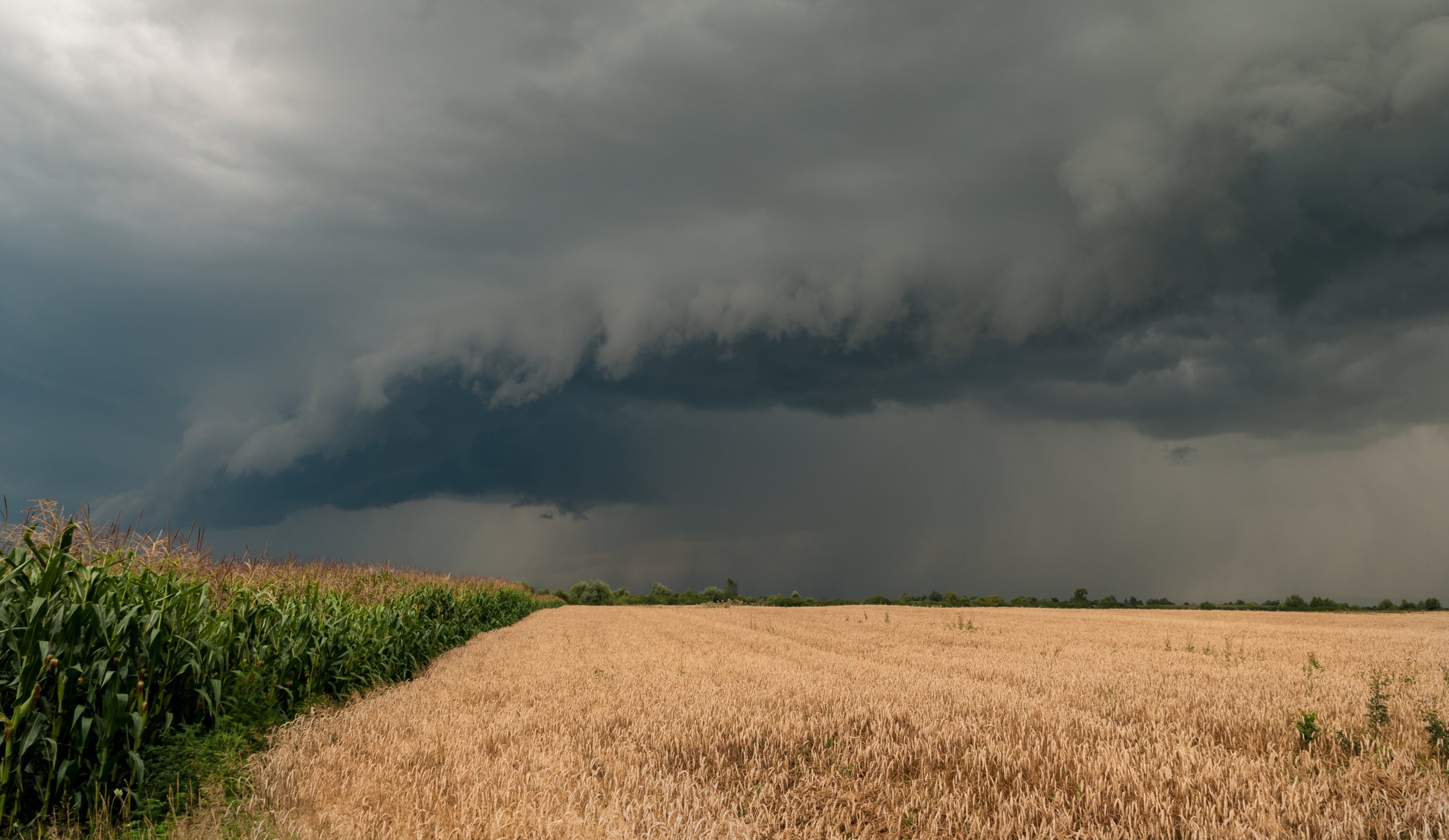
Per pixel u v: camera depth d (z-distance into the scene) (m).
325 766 8.30
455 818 6.59
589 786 7.62
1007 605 102.75
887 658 20.36
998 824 6.80
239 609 11.16
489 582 41.12
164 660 8.62
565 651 22.44
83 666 7.34
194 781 7.71
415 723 10.66
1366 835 6.18
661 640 27.53
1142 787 7.19
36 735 6.59
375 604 17.86
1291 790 6.88
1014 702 11.48
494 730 10.25
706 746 9.52
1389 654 21.69
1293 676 15.75
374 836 6.27
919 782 8.03
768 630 33.81
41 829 6.45
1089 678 15.18
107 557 8.62
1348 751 8.73
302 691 12.55
